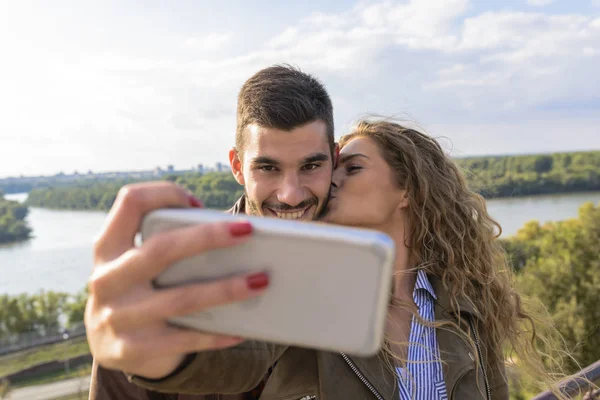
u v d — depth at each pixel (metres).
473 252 2.39
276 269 0.63
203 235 0.59
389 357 1.93
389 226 2.27
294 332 0.63
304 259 0.62
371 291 0.60
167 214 0.65
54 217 158.25
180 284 0.66
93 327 0.63
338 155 2.28
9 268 97.06
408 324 2.11
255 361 1.19
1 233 127.31
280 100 1.96
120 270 0.60
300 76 2.06
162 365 0.83
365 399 1.76
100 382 1.40
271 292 0.63
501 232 2.66
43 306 53.12
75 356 42.66
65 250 113.31
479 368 2.12
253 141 2.02
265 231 0.63
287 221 0.65
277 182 2.03
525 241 33.22
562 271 22.55
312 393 1.76
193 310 0.60
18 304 52.72
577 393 2.50
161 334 0.63
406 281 2.25
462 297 2.21
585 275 23.19
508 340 2.50
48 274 91.06
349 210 2.19
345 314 0.61
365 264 0.60
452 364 2.00
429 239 2.27
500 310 2.47
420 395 1.95
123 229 0.67
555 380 2.55
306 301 0.62
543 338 2.62
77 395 34.09
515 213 83.75
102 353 0.63
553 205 92.50
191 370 0.93
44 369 40.69
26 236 131.12
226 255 0.64
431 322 2.05
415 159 2.22
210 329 0.64
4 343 46.22
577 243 27.19
